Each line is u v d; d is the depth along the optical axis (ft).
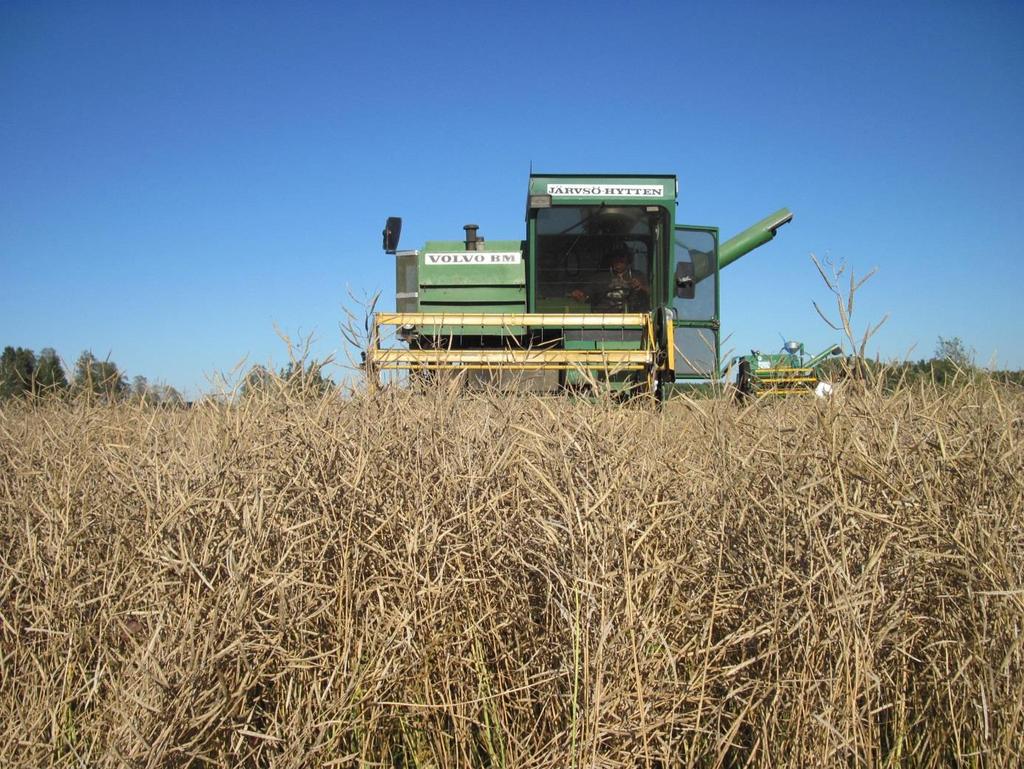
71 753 10.55
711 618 11.98
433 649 12.22
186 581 11.36
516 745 11.84
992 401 13.56
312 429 13.89
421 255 46.01
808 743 10.90
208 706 10.27
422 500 13.08
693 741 11.25
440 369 17.67
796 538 11.58
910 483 11.82
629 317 38.22
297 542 12.32
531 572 12.88
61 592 12.59
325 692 11.27
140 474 14.20
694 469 13.75
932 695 11.74
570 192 44.09
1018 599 10.51
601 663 10.49
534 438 13.57
